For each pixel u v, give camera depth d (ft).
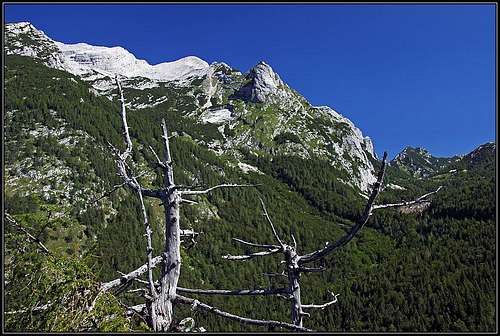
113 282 27.99
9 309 23.62
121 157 31.14
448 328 278.67
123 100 34.04
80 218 310.04
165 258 29.32
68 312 24.06
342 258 469.98
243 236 455.63
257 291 27.07
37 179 347.15
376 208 22.59
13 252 25.94
